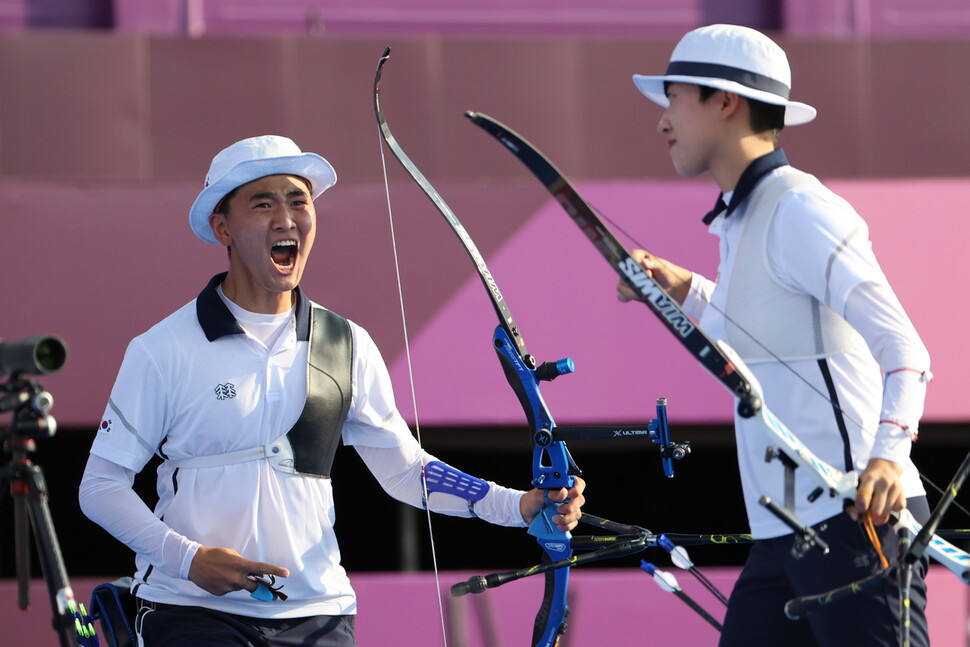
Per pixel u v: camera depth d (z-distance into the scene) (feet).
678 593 32.22
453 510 33.58
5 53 64.18
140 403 30.66
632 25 73.15
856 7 73.10
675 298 32.83
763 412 25.53
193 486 30.76
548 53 67.77
